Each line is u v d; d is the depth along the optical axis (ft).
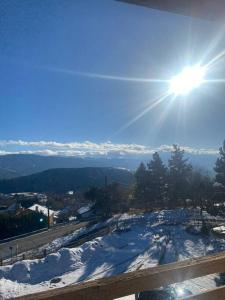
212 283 21.38
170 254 72.28
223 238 79.15
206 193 128.88
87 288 5.35
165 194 149.07
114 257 76.64
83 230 117.80
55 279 65.21
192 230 92.68
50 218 137.49
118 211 147.95
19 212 132.77
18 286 62.69
